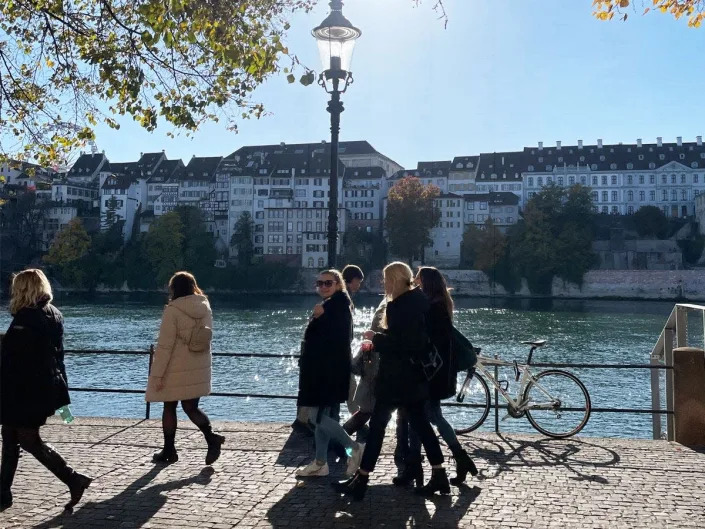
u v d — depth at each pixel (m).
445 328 5.84
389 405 5.47
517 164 132.25
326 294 6.00
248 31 7.39
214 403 23.81
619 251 112.69
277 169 127.94
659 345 9.36
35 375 5.01
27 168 9.28
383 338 5.44
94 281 122.69
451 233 120.69
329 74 8.62
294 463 6.42
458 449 5.79
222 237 128.38
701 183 126.25
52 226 137.12
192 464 6.35
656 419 9.43
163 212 133.12
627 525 4.85
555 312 77.50
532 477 6.02
